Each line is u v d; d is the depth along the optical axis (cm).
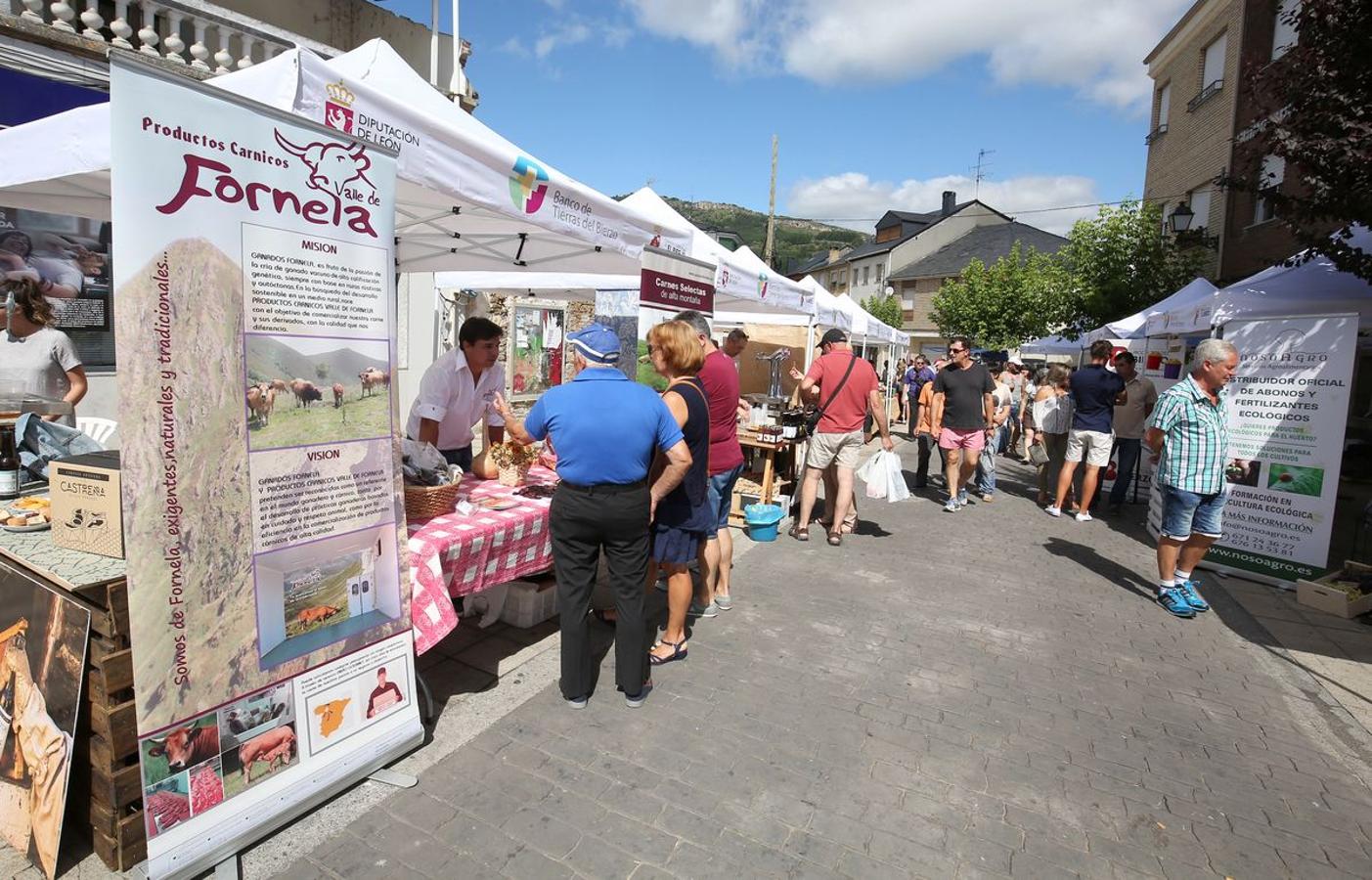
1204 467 489
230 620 226
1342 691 401
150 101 194
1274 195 607
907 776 300
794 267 7644
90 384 572
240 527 226
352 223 253
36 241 535
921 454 1010
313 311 242
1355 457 1202
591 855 245
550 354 1166
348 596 265
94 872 222
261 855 237
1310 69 552
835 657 414
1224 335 615
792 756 310
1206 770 316
